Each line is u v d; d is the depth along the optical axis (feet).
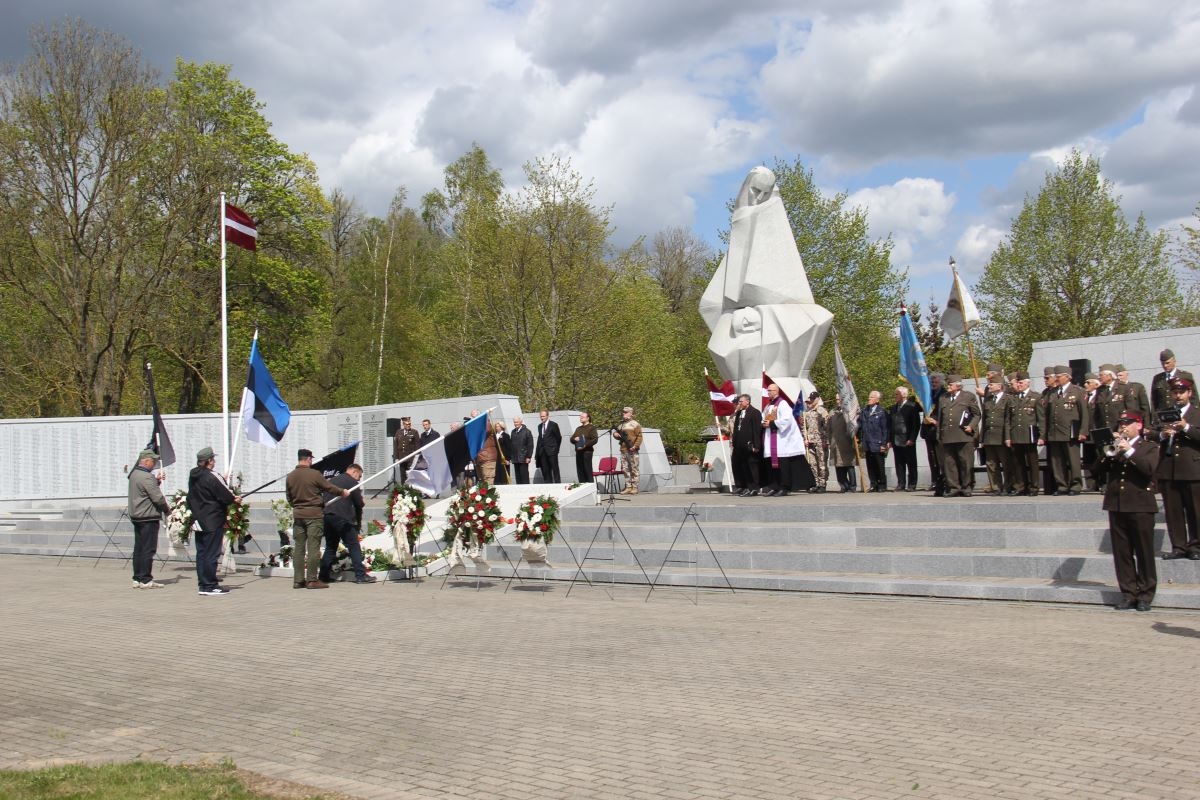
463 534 48.98
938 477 59.16
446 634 35.68
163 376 124.36
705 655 30.73
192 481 49.29
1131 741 20.54
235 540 58.70
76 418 90.84
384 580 53.57
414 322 151.94
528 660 30.63
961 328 64.34
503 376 125.29
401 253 170.81
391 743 21.93
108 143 102.58
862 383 144.77
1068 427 53.26
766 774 19.07
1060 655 29.04
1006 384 58.85
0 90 100.63
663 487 86.79
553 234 121.70
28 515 85.40
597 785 18.70
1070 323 135.23
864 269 144.97
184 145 107.65
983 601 38.81
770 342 76.54
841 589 42.24
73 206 102.99
